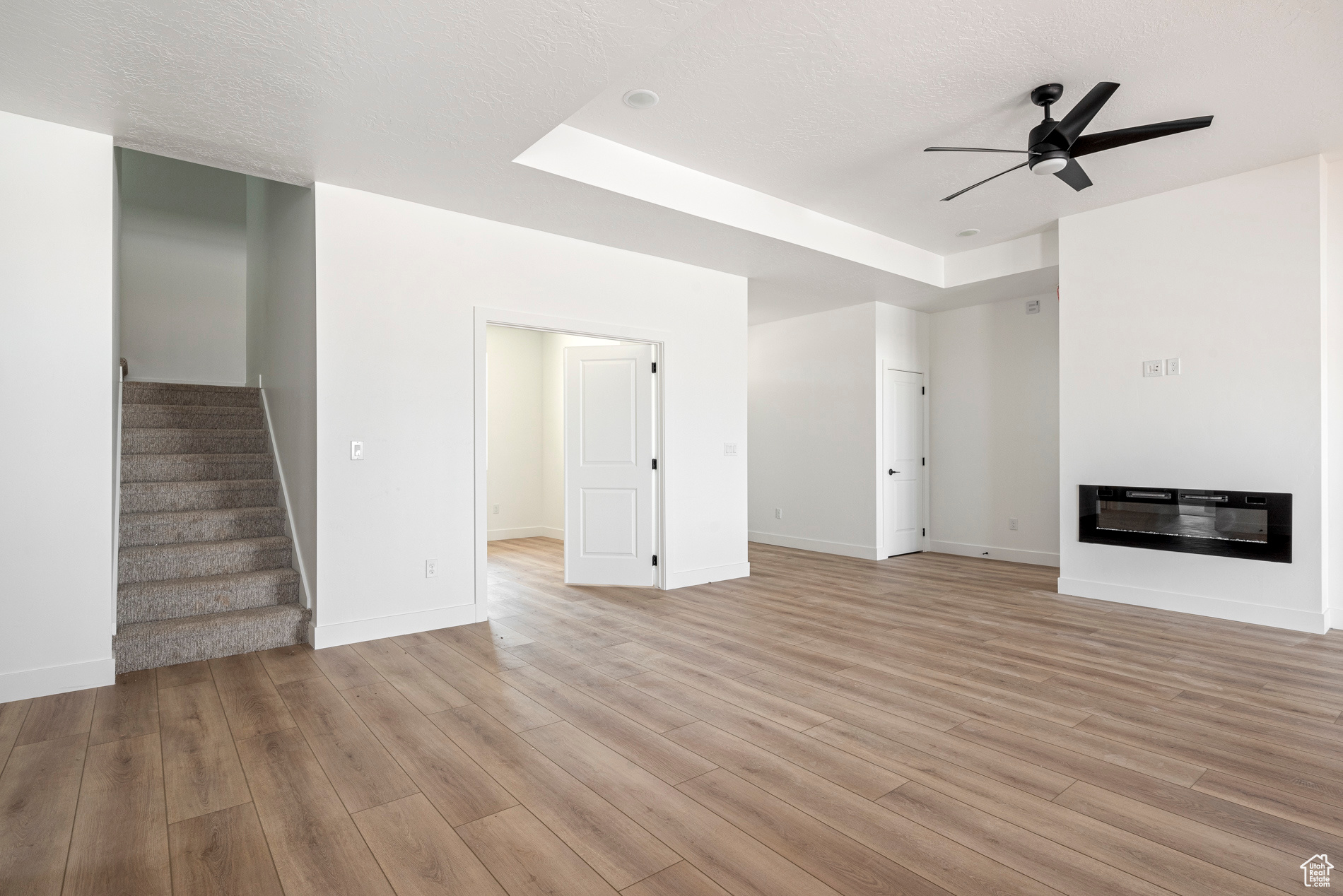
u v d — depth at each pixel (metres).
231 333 6.30
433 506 4.17
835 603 4.86
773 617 4.48
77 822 2.04
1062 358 5.07
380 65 2.61
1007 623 4.31
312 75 2.68
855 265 5.41
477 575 4.34
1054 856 1.86
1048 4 2.63
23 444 2.98
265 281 5.21
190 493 4.38
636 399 5.45
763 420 7.94
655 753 2.49
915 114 3.55
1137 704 2.95
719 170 4.32
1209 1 2.61
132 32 2.37
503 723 2.76
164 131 3.13
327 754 2.48
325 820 2.05
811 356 7.38
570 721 2.79
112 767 2.38
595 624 4.30
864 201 4.82
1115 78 3.18
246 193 6.34
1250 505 4.23
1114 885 1.74
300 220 4.07
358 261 3.89
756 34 2.82
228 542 4.16
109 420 3.16
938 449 7.27
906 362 7.09
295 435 4.22
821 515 7.28
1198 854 1.87
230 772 2.35
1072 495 5.04
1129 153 3.97
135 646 3.38
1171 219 4.55
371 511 3.94
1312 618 4.02
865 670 3.41
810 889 1.73
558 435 8.27
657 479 5.42
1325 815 2.06
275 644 3.79
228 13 2.27
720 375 5.71
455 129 3.16
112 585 3.20
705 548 5.62
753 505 8.05
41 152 3.01
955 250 6.01
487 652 3.72
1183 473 4.49
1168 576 4.61
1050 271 5.56
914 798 2.17
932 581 5.67
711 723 2.77
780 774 2.33
